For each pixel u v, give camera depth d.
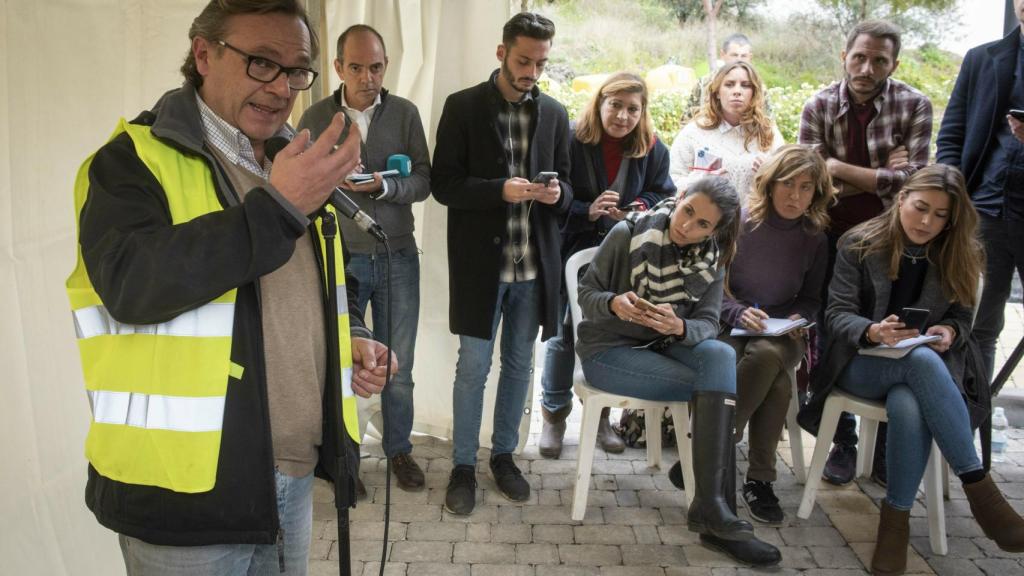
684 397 2.83
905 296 2.99
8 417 1.78
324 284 1.52
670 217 2.91
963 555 2.83
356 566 2.68
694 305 2.91
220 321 1.33
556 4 6.59
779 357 2.97
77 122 1.89
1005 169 3.31
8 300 1.77
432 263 3.43
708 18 6.46
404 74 3.30
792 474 3.40
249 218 1.17
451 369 3.53
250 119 1.38
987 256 3.40
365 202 2.96
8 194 1.75
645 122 3.31
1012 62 3.30
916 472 2.69
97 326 1.36
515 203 3.01
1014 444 3.66
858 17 6.29
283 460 1.51
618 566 2.72
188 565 1.36
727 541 2.76
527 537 2.88
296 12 1.36
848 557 2.81
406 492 3.18
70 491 1.94
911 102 3.37
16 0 1.73
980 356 2.96
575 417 3.90
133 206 1.24
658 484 3.28
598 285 2.98
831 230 3.42
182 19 2.09
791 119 5.80
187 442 1.31
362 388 1.64
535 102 3.00
